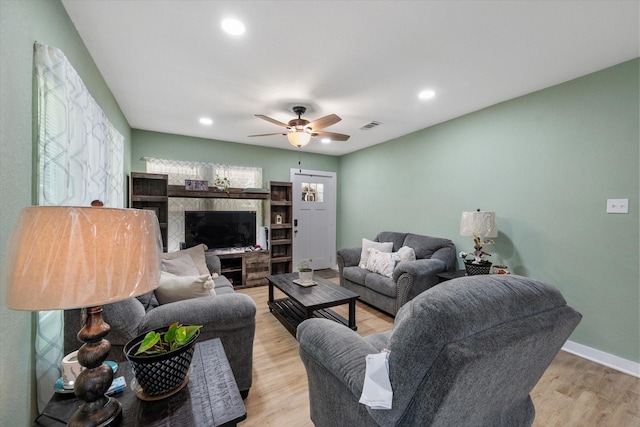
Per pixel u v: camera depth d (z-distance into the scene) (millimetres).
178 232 4246
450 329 791
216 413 932
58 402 988
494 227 2664
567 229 2414
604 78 2203
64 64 1301
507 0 1498
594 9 1562
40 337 1202
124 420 894
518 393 1111
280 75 2350
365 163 5055
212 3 1535
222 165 4570
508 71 2264
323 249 5676
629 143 2086
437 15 1618
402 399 850
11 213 1006
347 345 1191
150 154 4051
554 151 2496
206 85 2547
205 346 1383
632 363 2066
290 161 5277
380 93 2697
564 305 1036
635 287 2064
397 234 3990
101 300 738
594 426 1568
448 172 3498
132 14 1615
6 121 976
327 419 1265
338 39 1857
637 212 2053
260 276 4340
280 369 2125
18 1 1051
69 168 1433
